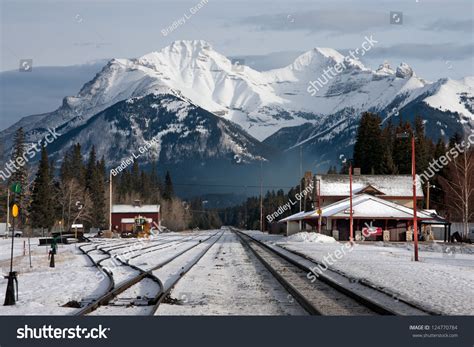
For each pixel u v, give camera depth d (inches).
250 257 1581.0
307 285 898.1
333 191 3590.1
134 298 748.6
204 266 1258.6
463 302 749.3
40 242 2578.7
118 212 5251.0
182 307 673.6
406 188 3617.1
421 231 3169.3
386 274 1106.7
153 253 1839.3
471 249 2183.8
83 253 1867.6
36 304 716.0
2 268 1283.2
